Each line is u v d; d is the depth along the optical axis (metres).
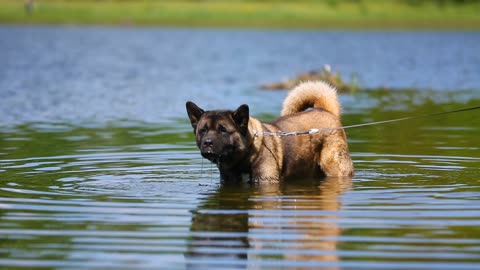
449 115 24.38
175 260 9.66
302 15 84.88
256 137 14.06
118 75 40.19
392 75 40.06
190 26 80.75
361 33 74.06
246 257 9.74
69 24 80.62
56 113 25.73
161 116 25.03
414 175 14.71
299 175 14.77
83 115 25.27
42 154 17.42
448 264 9.34
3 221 11.33
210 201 12.61
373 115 24.47
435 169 15.34
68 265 9.48
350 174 14.92
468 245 10.03
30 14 82.56
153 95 31.31
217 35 71.88
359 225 11.02
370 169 15.47
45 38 67.00
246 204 12.38
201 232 10.79
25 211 11.90
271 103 28.19
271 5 88.19
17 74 40.00
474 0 90.44
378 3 89.38
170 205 12.31
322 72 33.91
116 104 28.33
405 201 12.42
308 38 68.69
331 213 11.71
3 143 19.17
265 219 11.43
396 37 69.75
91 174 14.98
